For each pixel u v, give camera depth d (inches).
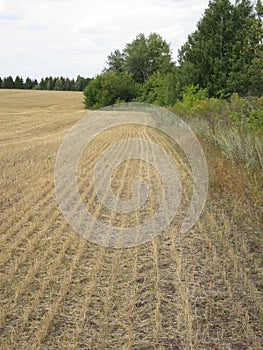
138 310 189.3
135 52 2728.8
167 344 164.6
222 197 375.9
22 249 260.1
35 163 558.9
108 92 2186.3
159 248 265.0
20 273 226.2
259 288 208.4
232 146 457.7
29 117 1565.0
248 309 189.2
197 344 164.1
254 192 330.6
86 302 192.7
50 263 238.8
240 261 241.3
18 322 178.1
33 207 352.5
